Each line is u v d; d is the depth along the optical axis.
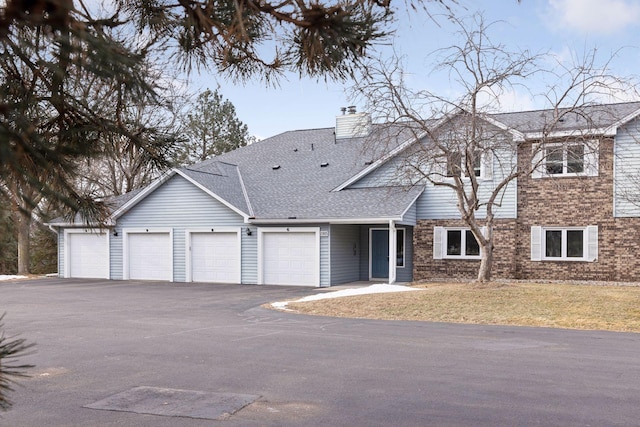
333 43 2.49
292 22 2.47
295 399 6.78
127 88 2.29
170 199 25.36
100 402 6.68
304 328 12.43
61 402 6.68
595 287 18.75
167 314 14.83
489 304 15.43
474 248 22.39
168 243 25.47
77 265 27.42
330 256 22.39
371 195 23.17
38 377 7.84
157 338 11.04
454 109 18.08
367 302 16.27
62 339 10.92
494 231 22.00
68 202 2.15
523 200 21.80
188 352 9.61
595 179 20.84
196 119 39.56
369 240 24.72
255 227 23.75
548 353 9.59
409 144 20.88
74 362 8.81
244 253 24.00
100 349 9.88
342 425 5.84
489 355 9.39
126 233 26.19
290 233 23.30
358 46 2.54
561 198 21.30
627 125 20.52
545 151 18.86
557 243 21.52
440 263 22.78
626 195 19.11
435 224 22.88
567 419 6.02
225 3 2.51
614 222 20.58
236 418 6.08
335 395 6.94
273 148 30.28
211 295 19.56
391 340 10.87
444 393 7.02
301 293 19.94
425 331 12.06
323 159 27.38
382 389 7.21
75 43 1.93
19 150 1.92
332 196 23.78
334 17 2.42
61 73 2.06
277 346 10.19
